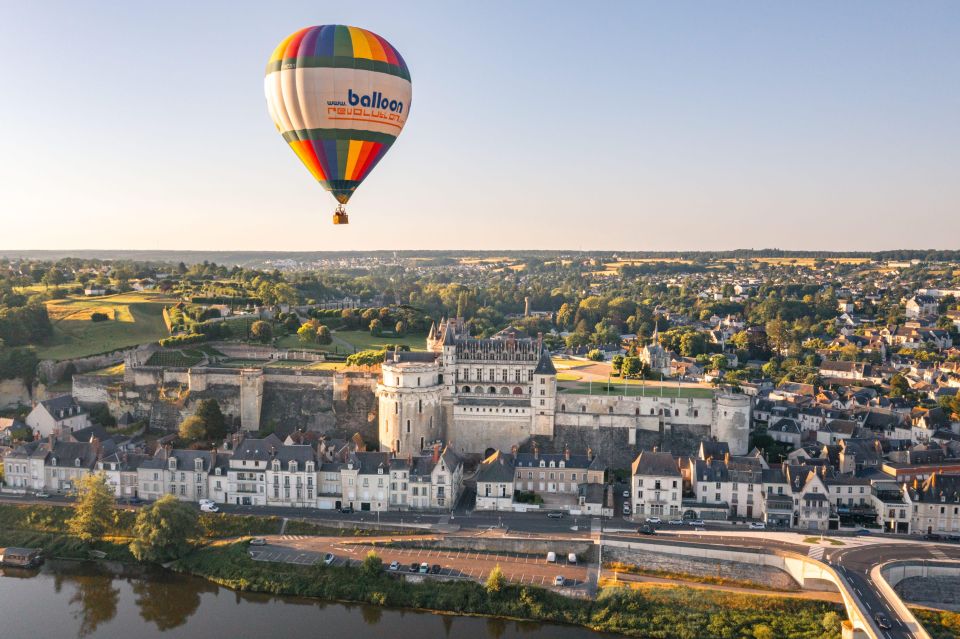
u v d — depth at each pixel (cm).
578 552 19325
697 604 17050
